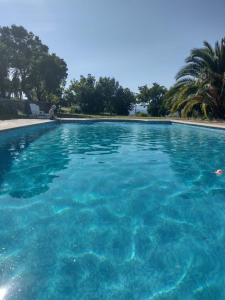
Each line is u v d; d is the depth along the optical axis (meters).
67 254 2.84
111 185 5.21
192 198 4.56
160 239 3.20
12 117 20.75
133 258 2.79
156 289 2.35
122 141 11.34
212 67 21.50
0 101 22.28
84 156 8.09
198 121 19.42
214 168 6.66
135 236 3.26
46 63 30.61
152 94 46.62
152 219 3.74
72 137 12.41
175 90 24.03
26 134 12.92
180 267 2.66
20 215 3.79
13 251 2.87
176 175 5.98
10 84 30.42
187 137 12.59
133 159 7.68
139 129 16.47
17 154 8.28
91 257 2.79
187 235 3.30
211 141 11.28
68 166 6.76
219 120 20.39
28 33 31.72
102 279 2.46
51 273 2.52
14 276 2.47
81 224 3.54
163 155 8.30
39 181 5.43
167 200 4.46
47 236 3.21
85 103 41.88
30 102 26.59
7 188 4.96
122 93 45.62
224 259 2.80
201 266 2.68
